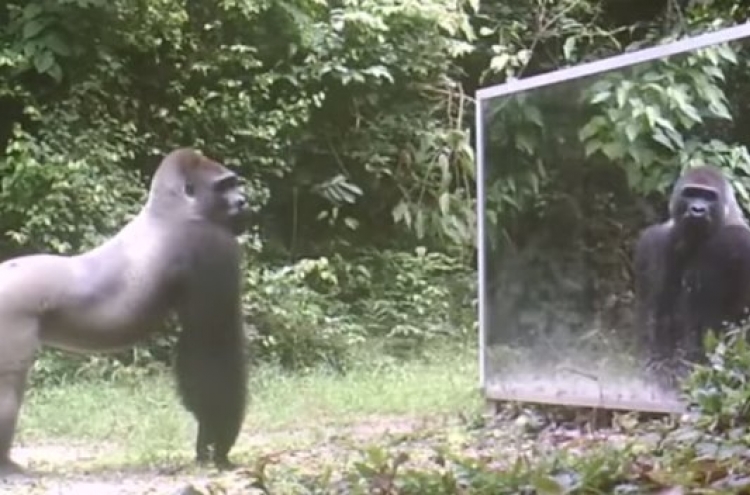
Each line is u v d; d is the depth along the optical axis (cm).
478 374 1308
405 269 1748
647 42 1903
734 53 894
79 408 1170
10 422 789
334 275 1705
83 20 1605
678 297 928
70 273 811
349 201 1775
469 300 1742
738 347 693
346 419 1110
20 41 1584
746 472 454
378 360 1536
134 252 823
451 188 1848
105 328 809
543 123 1049
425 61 1833
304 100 1712
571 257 1020
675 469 466
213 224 833
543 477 438
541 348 1047
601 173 997
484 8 1981
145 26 1639
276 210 1775
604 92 992
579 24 1970
